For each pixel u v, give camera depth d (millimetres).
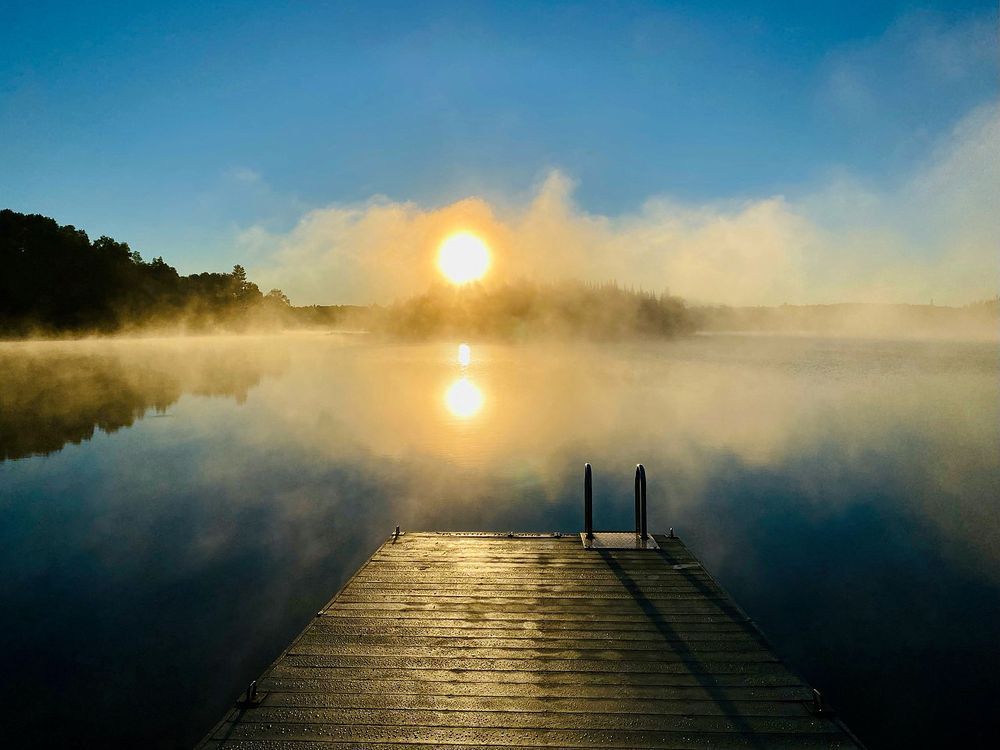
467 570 6262
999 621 7492
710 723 3611
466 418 24344
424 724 3602
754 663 4309
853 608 7816
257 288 134750
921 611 7758
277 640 7215
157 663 6695
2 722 5648
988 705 5875
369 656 4414
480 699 3855
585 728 3564
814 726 3580
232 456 17734
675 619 5051
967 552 9742
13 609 7984
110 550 10180
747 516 11656
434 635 4758
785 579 8727
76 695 6113
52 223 69062
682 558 6633
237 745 3410
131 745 5387
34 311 63531
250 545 10398
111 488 14250
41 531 11148
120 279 79750
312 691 3943
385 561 6559
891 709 5824
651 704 3803
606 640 4672
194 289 108000
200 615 7805
